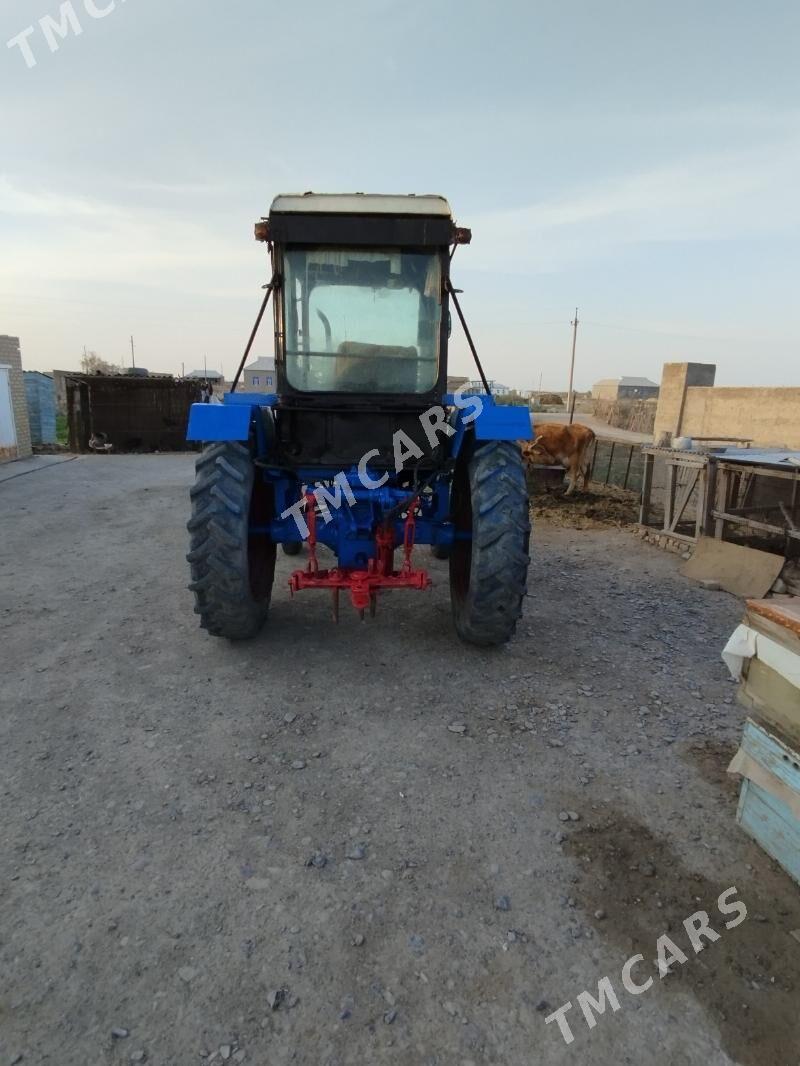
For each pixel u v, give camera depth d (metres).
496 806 2.32
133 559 5.43
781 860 2.02
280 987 1.62
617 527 7.09
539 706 3.03
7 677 3.24
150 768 2.50
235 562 3.24
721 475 5.41
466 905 1.88
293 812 2.26
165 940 1.74
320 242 3.27
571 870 2.03
